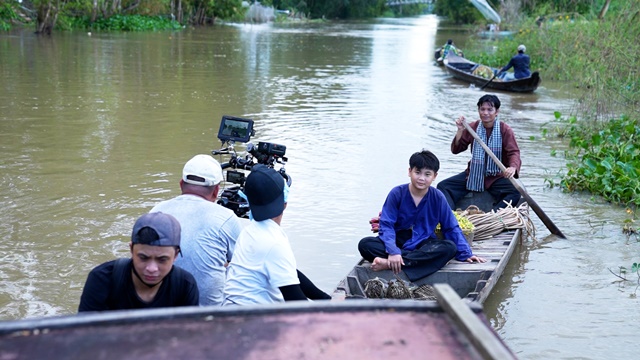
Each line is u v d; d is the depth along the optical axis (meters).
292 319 2.05
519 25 28.56
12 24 30.50
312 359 1.86
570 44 17.89
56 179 8.06
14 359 1.82
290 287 3.59
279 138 10.73
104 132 10.67
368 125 12.00
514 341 4.77
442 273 5.38
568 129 11.87
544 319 5.10
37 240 6.21
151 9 37.50
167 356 1.85
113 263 3.12
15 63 18.81
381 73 20.22
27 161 8.81
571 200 7.99
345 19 65.25
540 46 20.58
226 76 18.12
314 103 14.26
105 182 8.00
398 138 10.97
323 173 8.74
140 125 11.30
